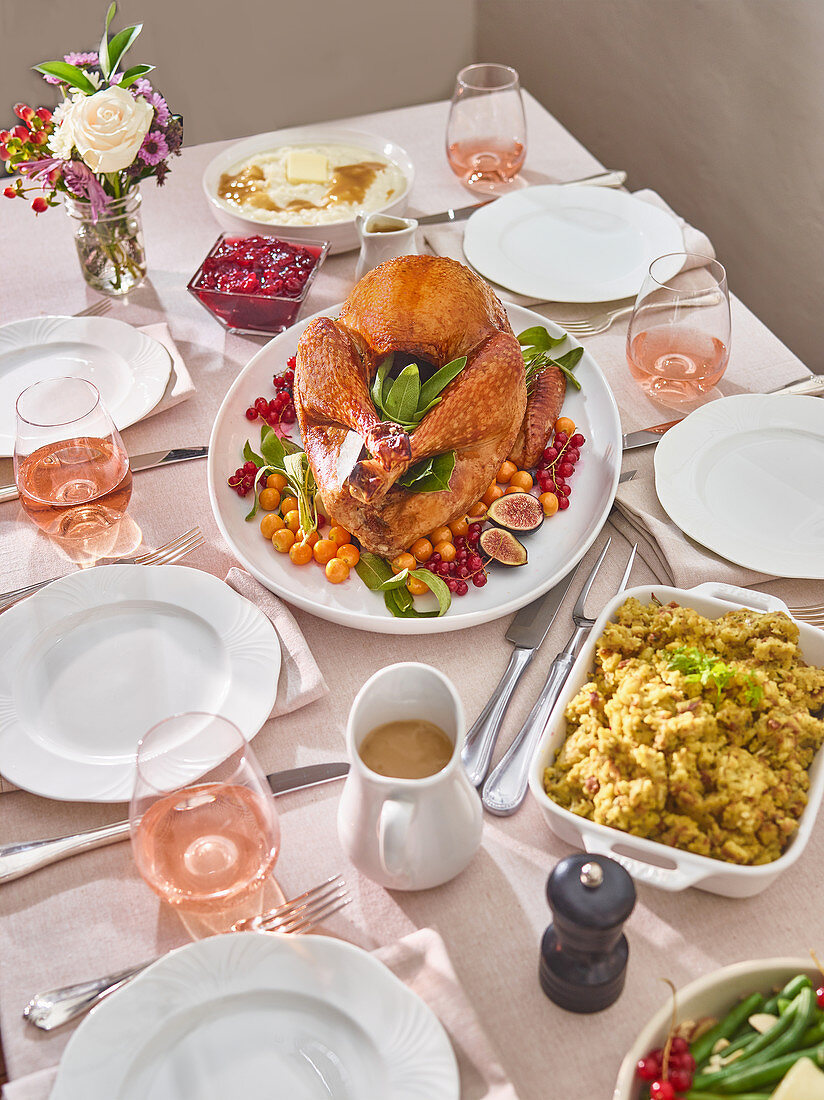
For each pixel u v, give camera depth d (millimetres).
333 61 3449
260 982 891
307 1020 879
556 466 1476
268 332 1800
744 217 2816
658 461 1461
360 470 1166
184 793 918
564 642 1271
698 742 991
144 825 914
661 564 1356
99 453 1327
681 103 2846
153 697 1177
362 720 986
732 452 1495
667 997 927
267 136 2178
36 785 1077
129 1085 840
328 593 1319
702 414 1543
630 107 3053
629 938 971
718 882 956
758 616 1129
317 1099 835
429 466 1309
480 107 2062
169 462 1535
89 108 1549
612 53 3014
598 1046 891
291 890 1019
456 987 896
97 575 1298
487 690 1216
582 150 2289
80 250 1822
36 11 3047
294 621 1262
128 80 1663
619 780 982
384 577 1321
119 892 1016
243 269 1746
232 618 1252
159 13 3154
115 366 1669
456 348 1421
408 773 973
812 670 1096
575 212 2025
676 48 2770
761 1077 815
